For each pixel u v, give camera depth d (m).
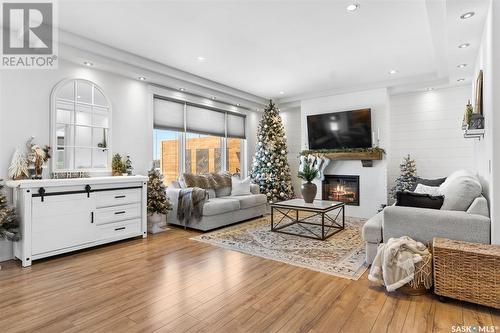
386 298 2.34
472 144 5.28
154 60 4.53
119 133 4.55
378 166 5.76
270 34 3.62
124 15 3.15
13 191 3.34
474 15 2.76
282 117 7.72
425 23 3.32
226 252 3.57
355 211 6.02
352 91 6.04
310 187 4.67
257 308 2.19
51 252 3.27
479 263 2.12
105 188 3.82
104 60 4.06
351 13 3.10
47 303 2.26
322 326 1.95
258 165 6.93
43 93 3.69
